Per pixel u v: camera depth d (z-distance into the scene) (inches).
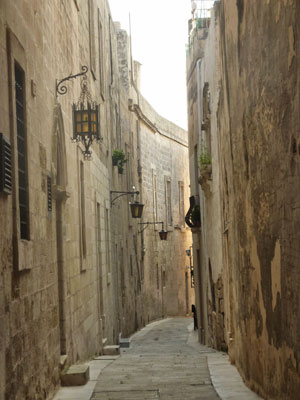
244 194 360.8
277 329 275.9
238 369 409.4
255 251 329.4
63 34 434.6
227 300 527.5
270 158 278.1
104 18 768.3
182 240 1482.5
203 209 724.0
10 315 246.7
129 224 1014.4
